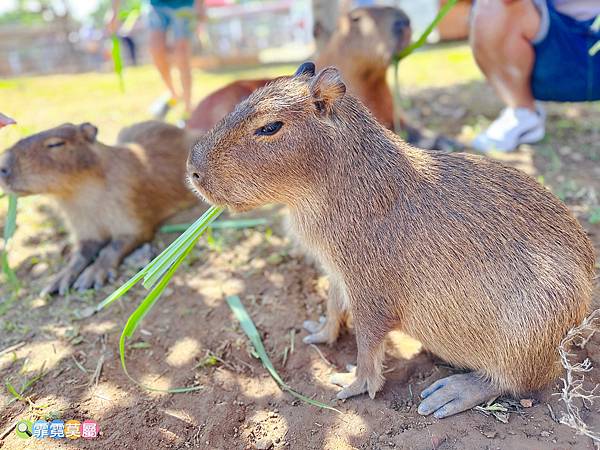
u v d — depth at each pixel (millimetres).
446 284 534
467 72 1953
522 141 1164
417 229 538
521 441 520
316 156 532
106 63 4066
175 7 1377
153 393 626
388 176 545
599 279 715
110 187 906
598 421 536
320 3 1439
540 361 532
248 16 5812
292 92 525
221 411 599
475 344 546
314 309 752
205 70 2746
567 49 1053
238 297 773
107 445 562
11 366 675
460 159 577
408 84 1805
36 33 4492
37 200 1104
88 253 914
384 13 1150
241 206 550
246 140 520
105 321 750
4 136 1368
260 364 664
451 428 543
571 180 994
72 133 865
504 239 528
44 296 811
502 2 1028
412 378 627
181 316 748
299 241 614
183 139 1099
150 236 966
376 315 566
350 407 590
